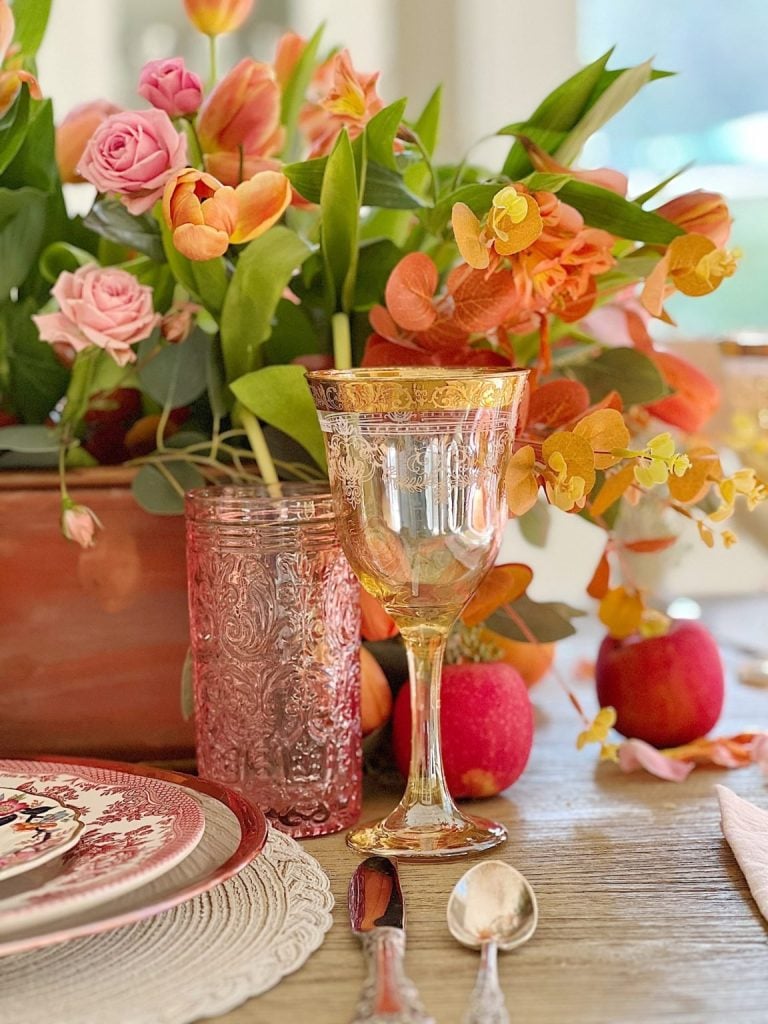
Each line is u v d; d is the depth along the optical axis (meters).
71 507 0.64
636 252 0.67
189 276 0.65
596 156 2.09
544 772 0.71
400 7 2.08
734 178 2.07
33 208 0.70
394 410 0.52
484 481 0.54
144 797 0.52
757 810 0.58
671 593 1.35
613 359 0.71
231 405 0.69
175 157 0.61
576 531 1.54
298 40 0.77
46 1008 0.40
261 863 0.53
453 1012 0.40
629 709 0.72
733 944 0.46
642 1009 0.40
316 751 0.60
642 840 0.58
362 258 0.70
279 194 0.58
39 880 0.43
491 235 0.55
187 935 0.45
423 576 0.55
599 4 2.09
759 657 1.03
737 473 0.62
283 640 0.59
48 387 0.74
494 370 0.55
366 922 0.47
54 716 0.68
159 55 1.95
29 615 0.68
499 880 0.47
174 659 0.68
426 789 0.60
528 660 0.76
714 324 2.01
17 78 0.69
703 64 2.07
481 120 2.09
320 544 0.60
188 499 0.61
